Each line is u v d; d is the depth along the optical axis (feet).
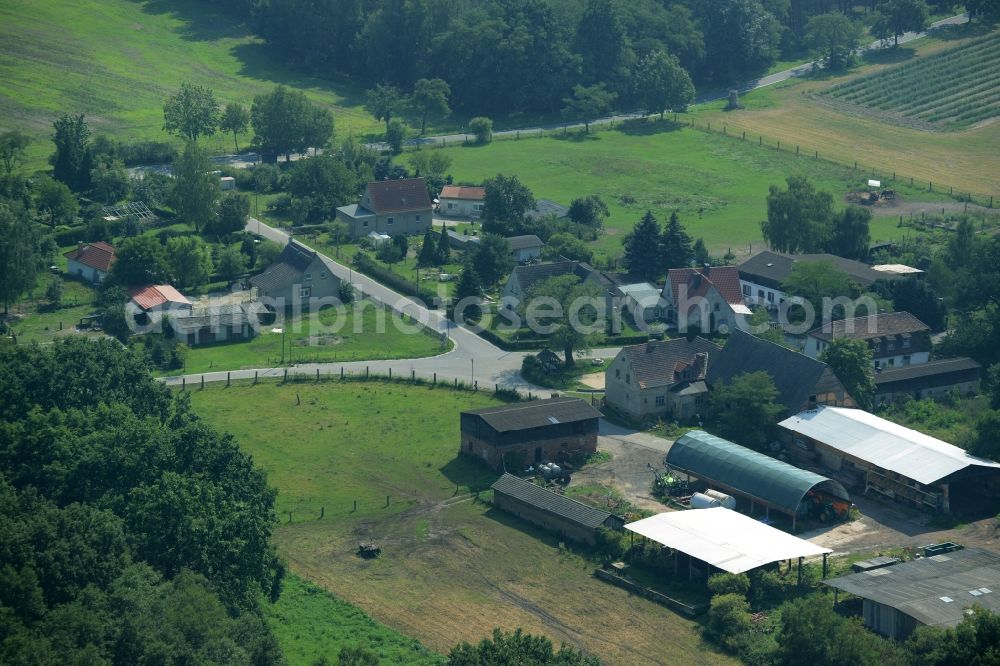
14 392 413.80
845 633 314.96
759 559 369.71
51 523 324.80
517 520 427.33
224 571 349.41
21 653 273.75
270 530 368.27
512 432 461.37
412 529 422.00
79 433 388.37
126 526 347.36
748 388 470.80
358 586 384.47
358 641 349.20
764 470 423.23
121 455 372.58
